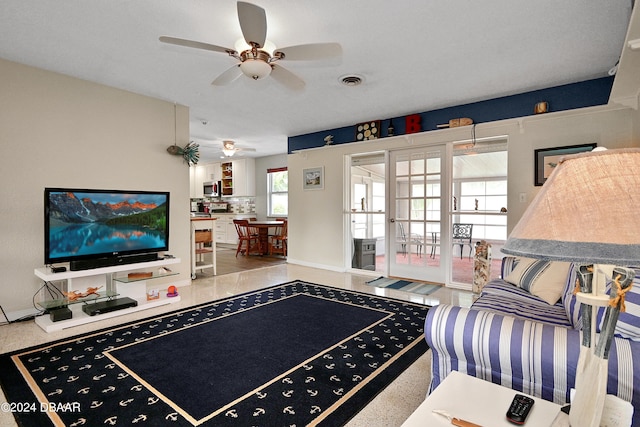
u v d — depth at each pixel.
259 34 2.14
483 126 4.04
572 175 0.73
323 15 2.31
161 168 4.20
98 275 3.38
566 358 1.20
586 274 0.81
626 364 1.10
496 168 7.33
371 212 5.27
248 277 5.04
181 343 2.63
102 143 3.67
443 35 2.58
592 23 2.40
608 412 0.84
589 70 3.23
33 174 3.23
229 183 9.43
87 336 2.76
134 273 3.69
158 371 2.19
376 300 3.82
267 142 6.79
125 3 2.19
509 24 2.42
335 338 2.73
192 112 4.65
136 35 2.60
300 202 6.05
